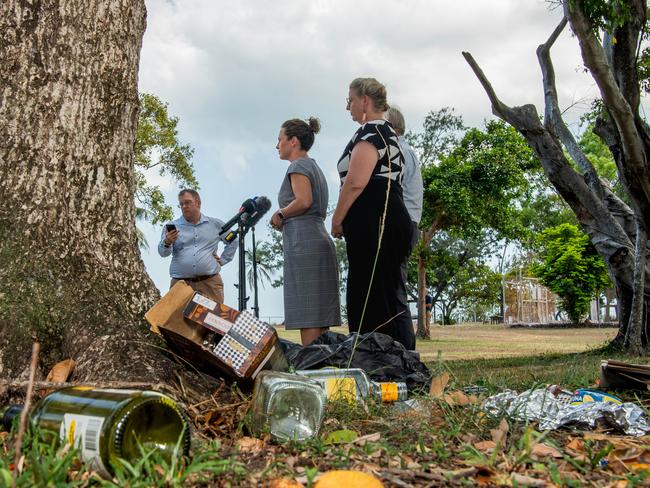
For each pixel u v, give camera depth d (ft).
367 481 4.99
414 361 11.53
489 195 78.95
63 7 11.13
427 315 85.87
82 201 11.04
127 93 11.66
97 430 5.74
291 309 14.73
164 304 9.13
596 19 28.76
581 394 10.49
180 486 5.35
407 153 17.02
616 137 35.01
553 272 115.44
